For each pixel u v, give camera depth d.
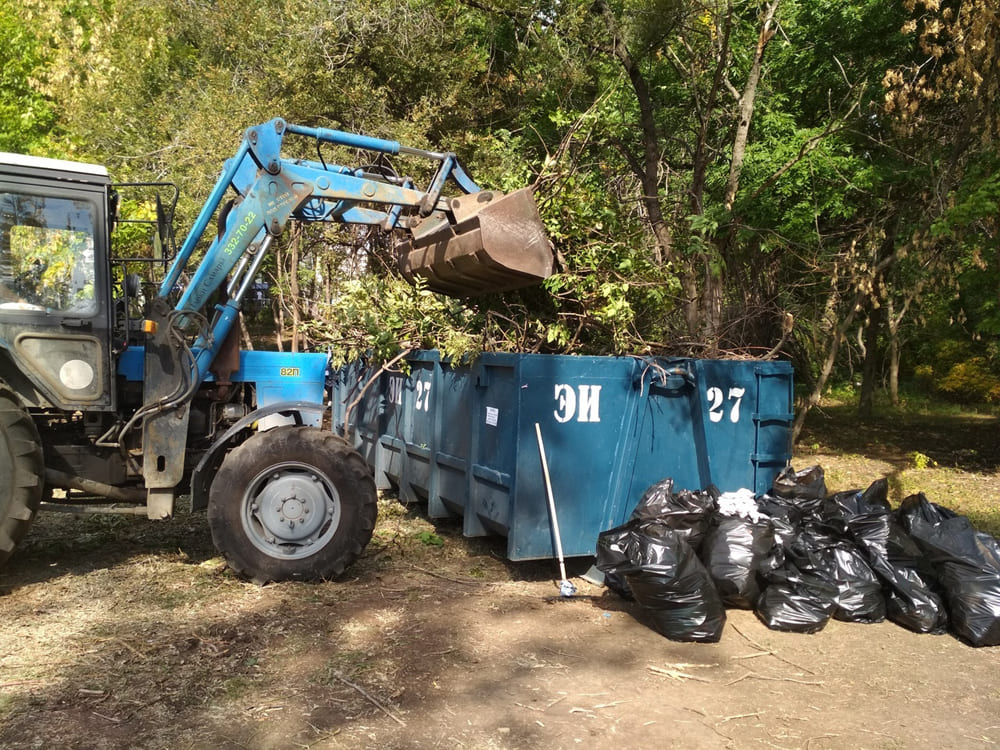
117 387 5.10
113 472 5.06
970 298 14.46
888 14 10.56
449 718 3.39
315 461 5.00
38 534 6.08
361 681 3.71
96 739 3.14
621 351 5.95
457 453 5.86
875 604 4.72
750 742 3.28
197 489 5.00
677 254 8.94
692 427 5.57
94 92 13.47
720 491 5.62
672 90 11.20
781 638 4.46
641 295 6.27
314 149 10.72
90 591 4.84
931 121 10.08
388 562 5.64
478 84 13.56
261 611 4.57
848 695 3.76
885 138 10.94
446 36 12.55
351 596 4.90
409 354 6.63
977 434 14.23
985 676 4.01
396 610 4.69
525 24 12.02
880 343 22.27
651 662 4.07
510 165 9.58
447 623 4.50
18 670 3.73
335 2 11.90
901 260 11.17
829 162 10.36
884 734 3.38
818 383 12.33
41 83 15.21
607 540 4.59
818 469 5.75
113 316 4.94
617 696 3.66
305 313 10.15
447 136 12.47
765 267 12.08
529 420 5.00
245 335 10.97
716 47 9.95
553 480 5.09
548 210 6.07
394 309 6.50
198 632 4.23
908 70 9.98
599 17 9.90
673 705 3.59
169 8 14.35
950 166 9.72
